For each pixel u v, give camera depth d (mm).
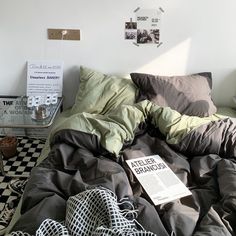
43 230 1107
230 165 1561
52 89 2457
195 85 2250
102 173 1476
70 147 1694
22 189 2037
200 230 1203
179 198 1399
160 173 1560
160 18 2264
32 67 2426
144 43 2336
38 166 1602
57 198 1300
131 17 2262
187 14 2254
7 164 2332
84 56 2395
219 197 1434
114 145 1692
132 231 1113
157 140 1848
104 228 1094
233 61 2404
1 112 2279
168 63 2408
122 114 1872
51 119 2098
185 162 1674
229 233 1173
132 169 1579
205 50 2367
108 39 2330
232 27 2289
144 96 2205
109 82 2283
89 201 1208
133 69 2428
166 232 1174
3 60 2418
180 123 1873
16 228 1171
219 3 2219
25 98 2463
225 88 2502
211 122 1887
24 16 2271
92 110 2164
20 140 2641
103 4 2223
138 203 1308
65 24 2291
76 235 1123
